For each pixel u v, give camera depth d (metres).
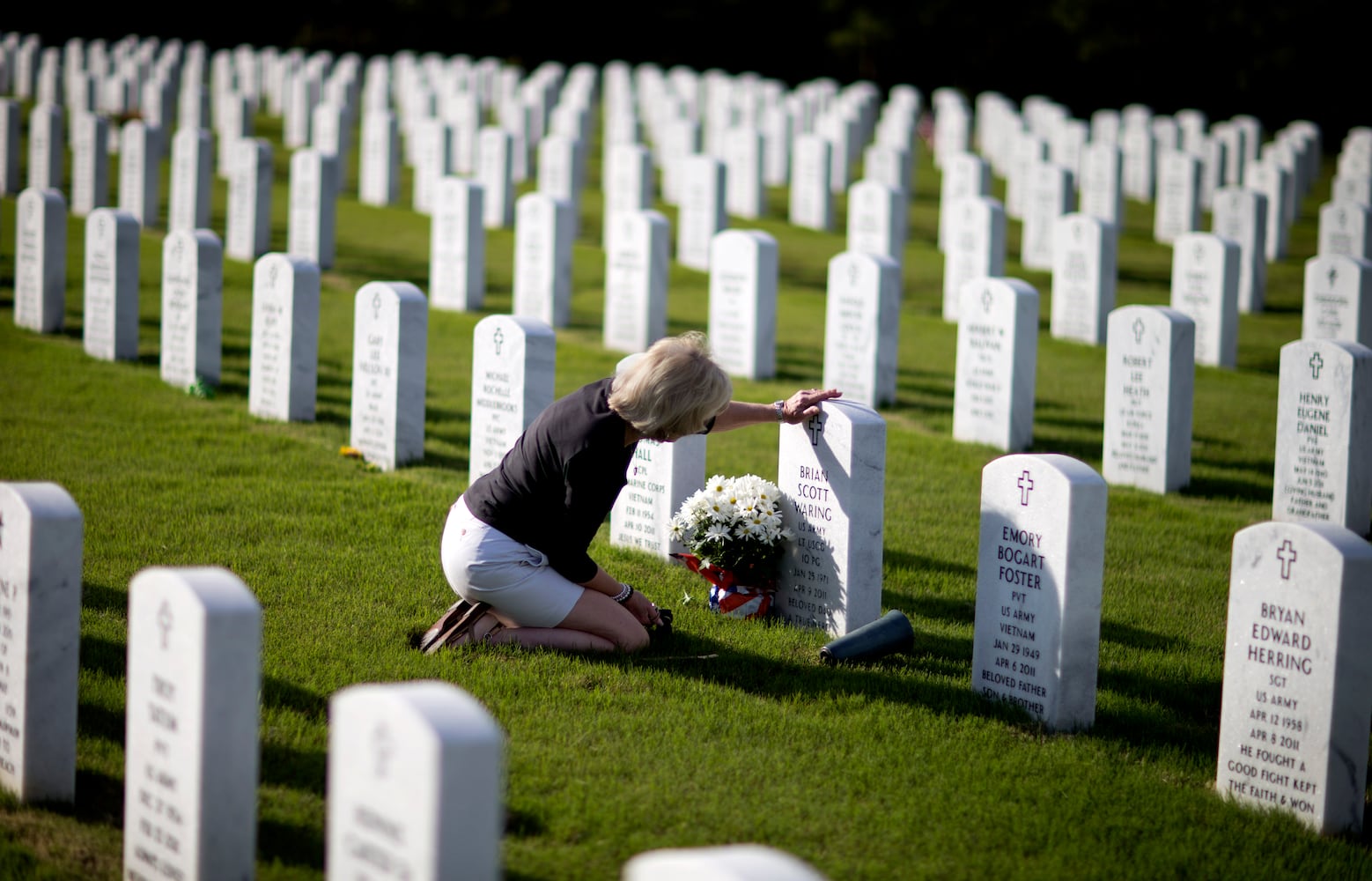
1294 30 50.34
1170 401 11.05
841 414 7.05
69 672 4.92
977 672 6.51
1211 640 7.55
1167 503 10.76
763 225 26.03
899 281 13.70
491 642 6.64
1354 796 5.35
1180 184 27.06
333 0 52.94
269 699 5.87
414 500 9.45
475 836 3.46
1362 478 10.02
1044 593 6.12
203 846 4.13
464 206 17.77
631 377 6.18
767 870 2.92
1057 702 6.09
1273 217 25.89
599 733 5.72
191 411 11.98
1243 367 17.00
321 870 4.52
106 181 22.70
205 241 12.70
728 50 55.53
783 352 16.66
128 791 4.46
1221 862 4.99
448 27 53.59
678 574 8.17
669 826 4.98
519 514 6.38
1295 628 5.38
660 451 8.47
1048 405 14.28
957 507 10.18
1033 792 5.42
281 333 11.77
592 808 5.05
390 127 26.34
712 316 15.43
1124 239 27.38
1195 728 6.36
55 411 11.60
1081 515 5.99
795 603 7.47
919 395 14.45
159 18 51.03
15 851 4.50
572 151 23.95
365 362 10.72
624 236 16.12
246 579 7.54
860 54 54.72
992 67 54.09
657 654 6.79
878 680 6.58
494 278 20.50
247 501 9.18
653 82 39.84
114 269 13.79
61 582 4.87
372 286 10.59
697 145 28.11
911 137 33.16
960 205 18.73
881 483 7.16
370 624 6.93
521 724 5.75
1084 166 30.97
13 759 4.94
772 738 5.79
